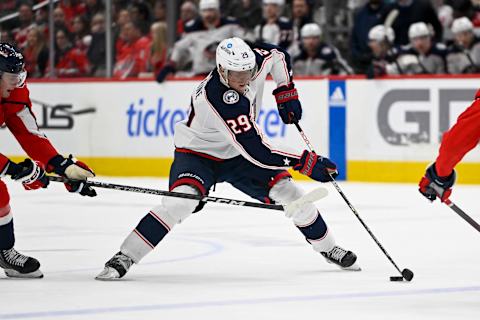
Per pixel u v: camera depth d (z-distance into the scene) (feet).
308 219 42.93
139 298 35.68
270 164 40.22
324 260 47.03
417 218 65.87
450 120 91.15
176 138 42.63
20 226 62.23
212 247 51.96
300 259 47.39
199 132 41.73
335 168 41.01
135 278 41.09
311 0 100.68
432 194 35.37
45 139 41.11
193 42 102.22
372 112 94.02
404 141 92.89
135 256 40.70
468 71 93.66
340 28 101.04
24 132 40.81
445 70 94.58
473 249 50.83
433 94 91.71
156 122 101.86
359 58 97.81
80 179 40.22
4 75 39.01
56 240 55.26
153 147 102.12
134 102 103.14
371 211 70.28
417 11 95.50
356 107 94.63
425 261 46.44
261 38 100.12
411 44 94.94
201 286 38.78
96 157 105.29
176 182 41.45
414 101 92.38
